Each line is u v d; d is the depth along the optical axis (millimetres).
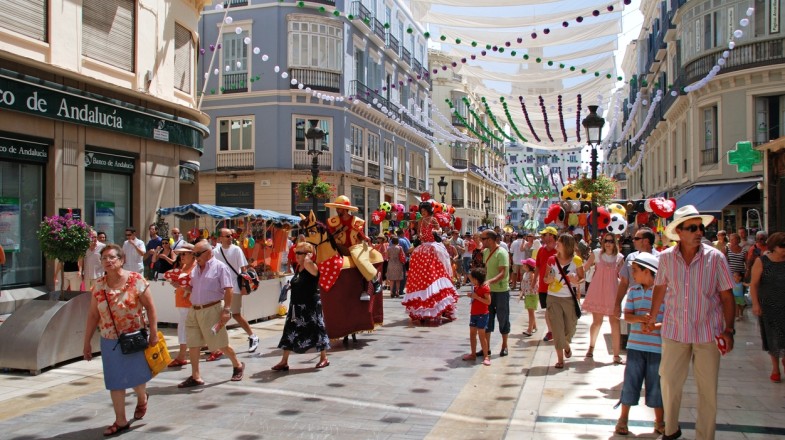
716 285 4844
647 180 37062
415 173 41812
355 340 10070
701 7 23125
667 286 5035
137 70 15133
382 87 34781
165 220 16156
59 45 12766
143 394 5836
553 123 30609
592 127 13703
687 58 24094
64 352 8000
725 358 8531
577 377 7531
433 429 5598
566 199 19344
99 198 14391
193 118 17859
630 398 5359
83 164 13492
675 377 4957
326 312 9578
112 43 14438
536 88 22797
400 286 18016
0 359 7629
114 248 5527
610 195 18922
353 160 30625
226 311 7234
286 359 7957
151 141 15828
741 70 21203
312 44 28516
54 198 12711
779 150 12875
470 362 8523
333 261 9430
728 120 21938
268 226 18891
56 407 6262
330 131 28969
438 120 48781
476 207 58625
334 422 5797
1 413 6062
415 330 11352
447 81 49750
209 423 5750
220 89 28750
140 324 5590
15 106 11633
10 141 11820
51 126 12664
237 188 28625
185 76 17828
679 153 26375
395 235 17891
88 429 5582
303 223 9734
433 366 8266
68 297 8375
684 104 25188
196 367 7164
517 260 19703
